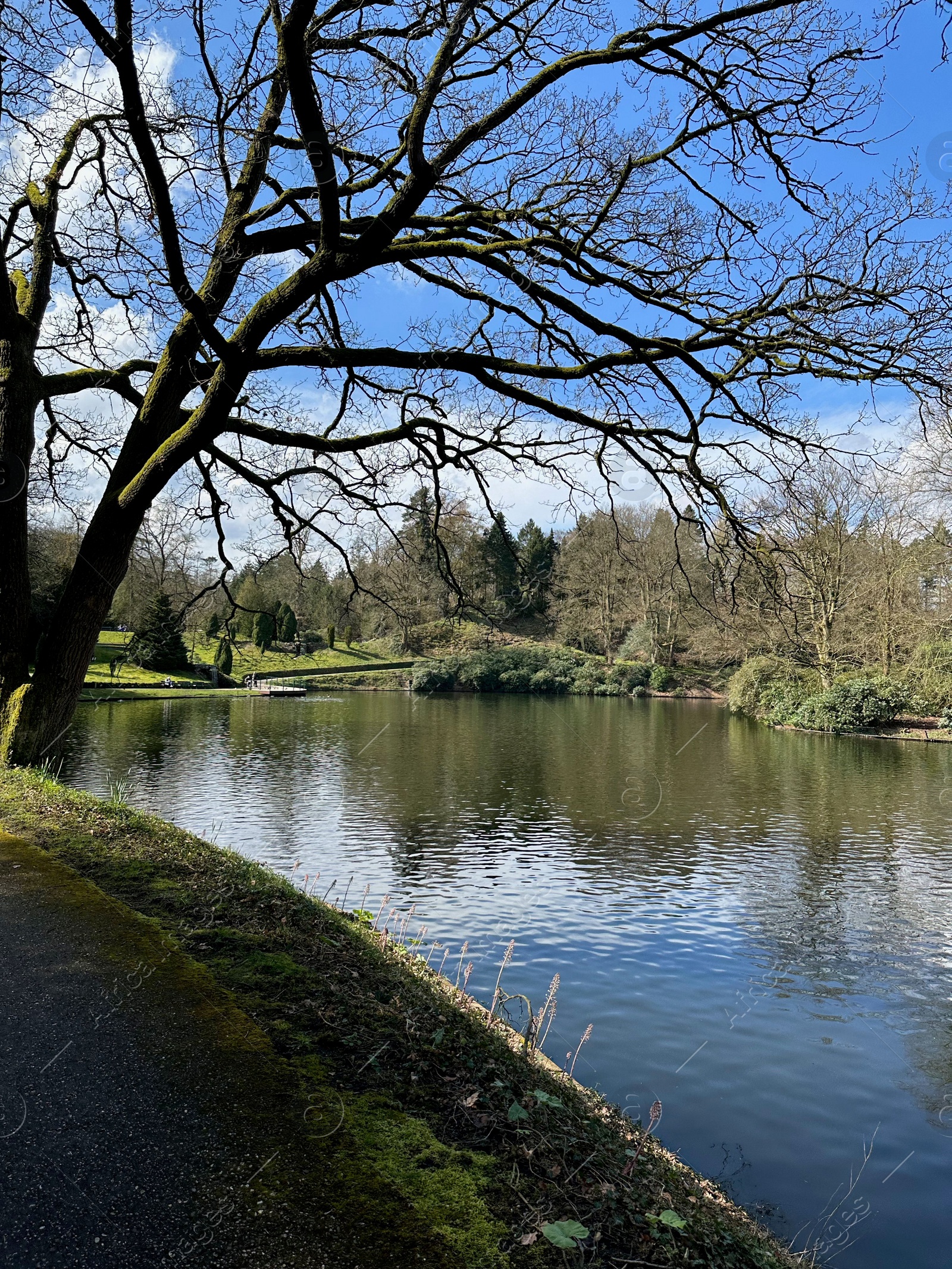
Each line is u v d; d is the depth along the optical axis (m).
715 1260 2.43
